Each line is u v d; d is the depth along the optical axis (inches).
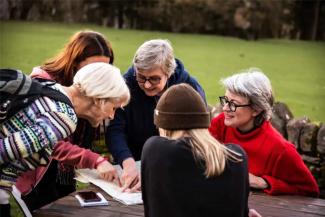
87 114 96.2
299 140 161.5
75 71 111.4
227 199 74.5
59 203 95.9
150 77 113.1
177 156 74.0
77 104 94.9
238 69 373.7
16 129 87.9
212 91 297.6
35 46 404.8
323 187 157.3
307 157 160.2
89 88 92.1
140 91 121.5
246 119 109.2
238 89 106.8
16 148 84.0
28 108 88.3
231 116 109.2
